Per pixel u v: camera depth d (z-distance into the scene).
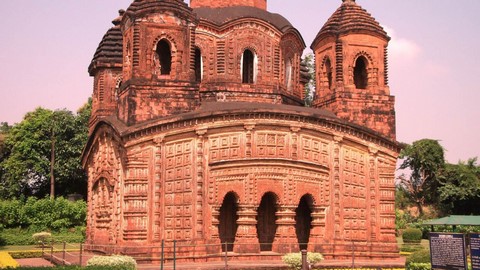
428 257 22.45
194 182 25.89
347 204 28.73
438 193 54.44
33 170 56.44
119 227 26.30
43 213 46.62
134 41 27.50
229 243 26.05
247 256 25.78
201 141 26.17
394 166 30.59
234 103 28.53
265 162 26.45
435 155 54.97
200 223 25.58
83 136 56.88
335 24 32.47
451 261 15.52
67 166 56.03
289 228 26.69
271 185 26.52
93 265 20.09
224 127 26.47
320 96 33.31
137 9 27.81
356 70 33.81
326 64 33.38
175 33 28.06
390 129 31.73
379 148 30.14
